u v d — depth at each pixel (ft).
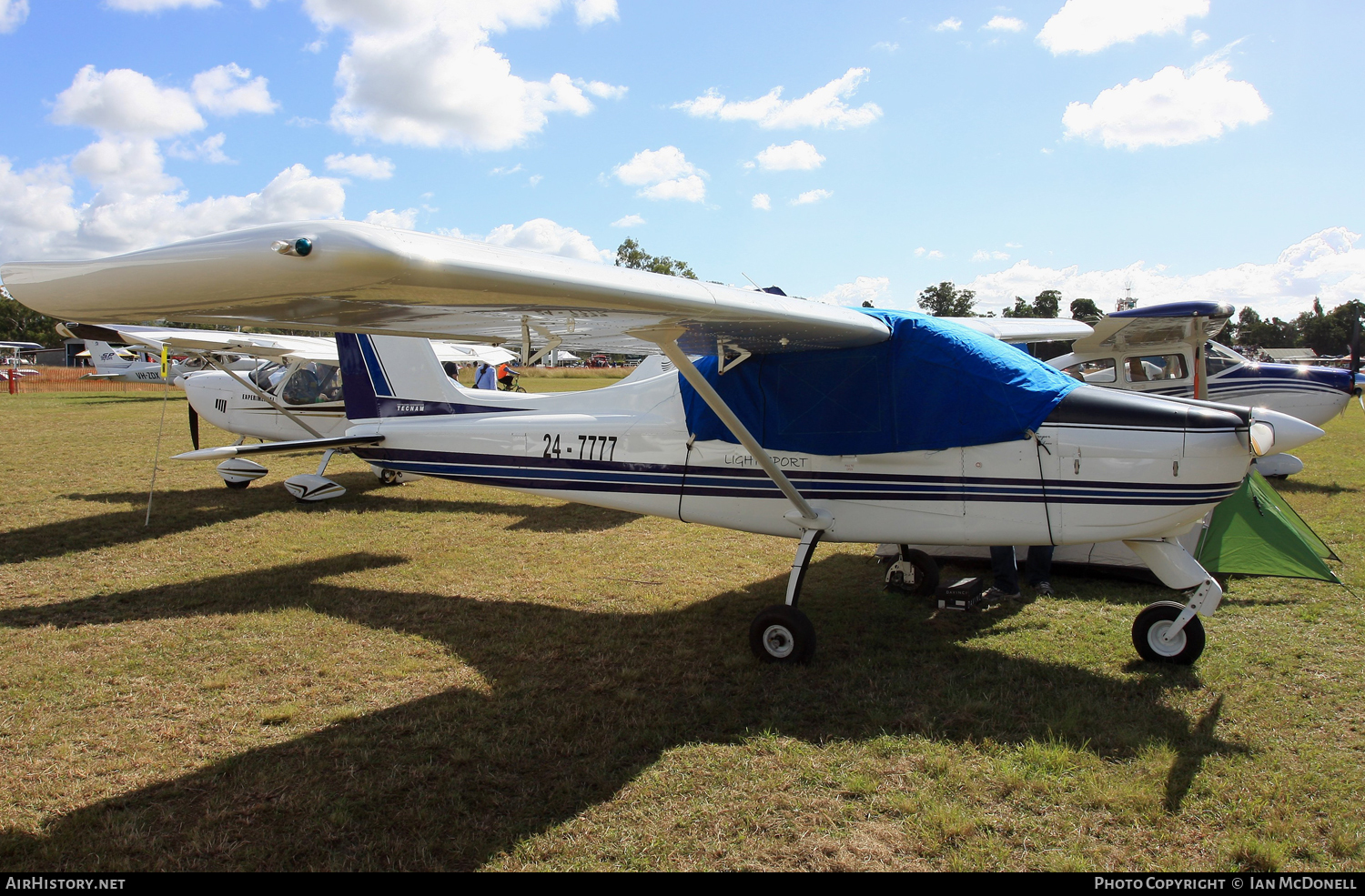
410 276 6.52
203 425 52.01
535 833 8.18
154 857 7.84
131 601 16.33
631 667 12.78
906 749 9.88
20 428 49.85
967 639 13.98
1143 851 7.77
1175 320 19.31
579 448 16.67
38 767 9.63
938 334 12.97
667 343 11.35
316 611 15.74
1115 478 12.08
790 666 12.76
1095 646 13.43
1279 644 13.25
